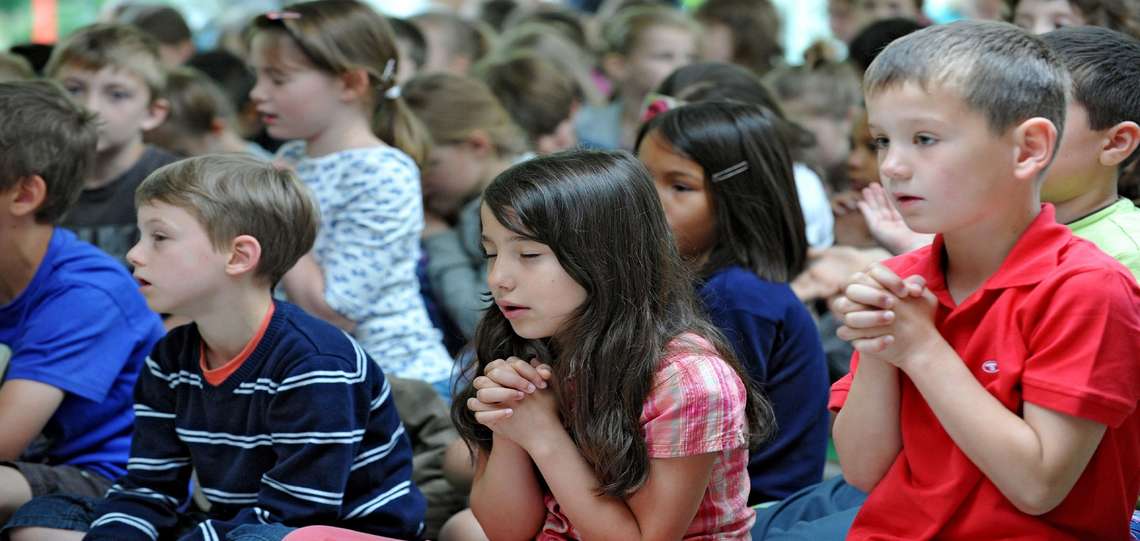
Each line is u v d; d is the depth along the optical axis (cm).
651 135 420
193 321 370
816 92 722
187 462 370
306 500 337
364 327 505
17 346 413
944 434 272
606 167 308
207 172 355
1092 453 256
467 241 617
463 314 598
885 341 258
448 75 657
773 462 409
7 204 408
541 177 301
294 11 514
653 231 312
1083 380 248
